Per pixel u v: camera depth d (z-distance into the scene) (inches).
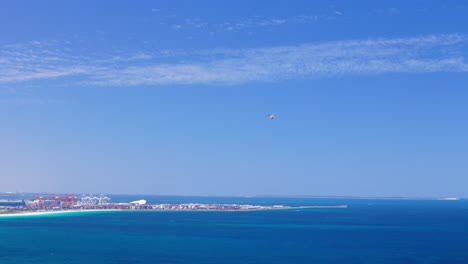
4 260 4940.9
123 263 4808.1
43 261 4884.4
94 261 4913.9
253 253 5615.2
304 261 5098.4
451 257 5452.8
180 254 5462.6
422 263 5039.4
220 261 5009.8
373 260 5216.5
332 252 5792.3
